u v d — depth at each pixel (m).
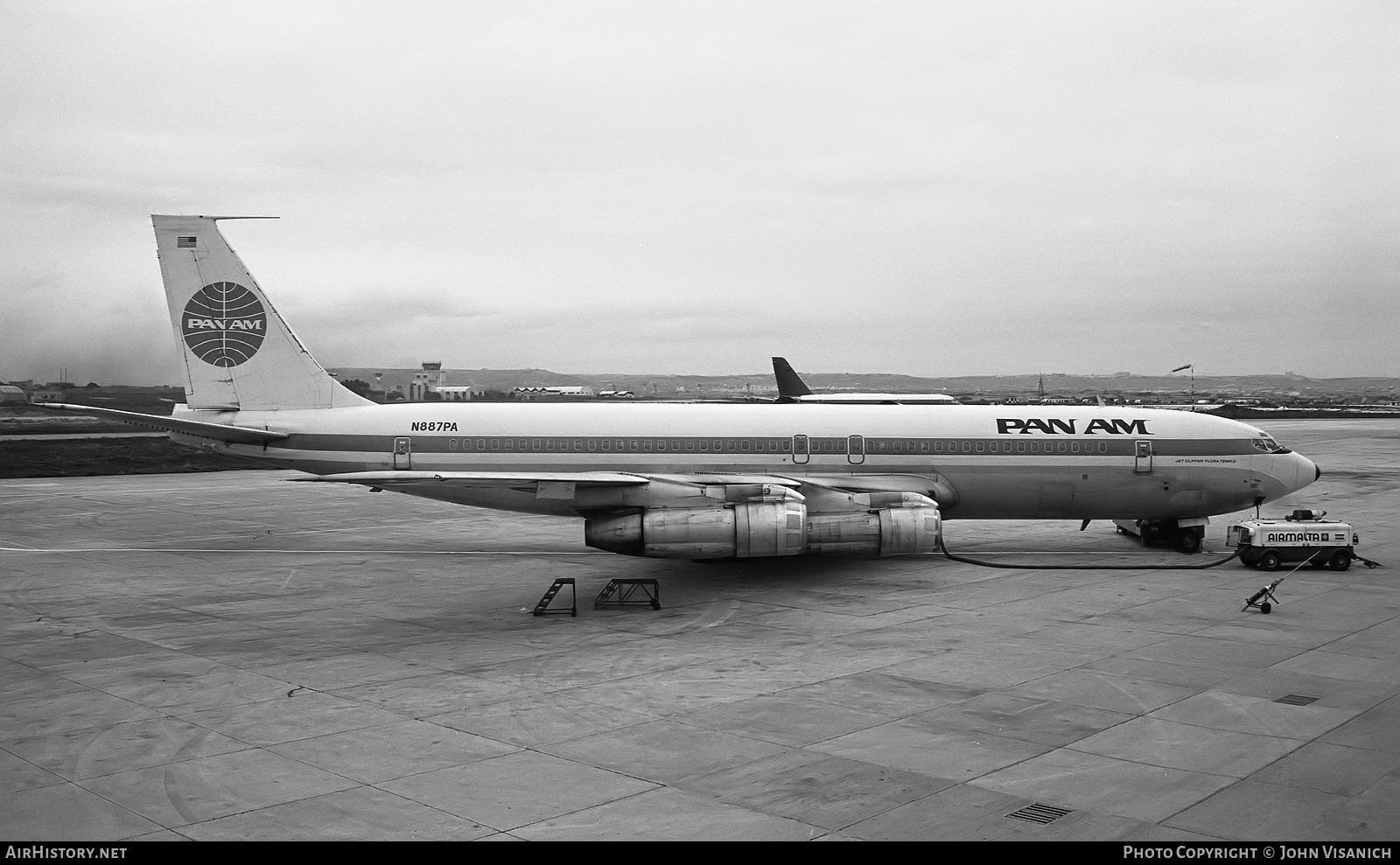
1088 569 32.06
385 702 17.94
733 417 34.09
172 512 48.69
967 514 34.94
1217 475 34.34
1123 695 18.14
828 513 30.16
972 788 13.72
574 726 16.53
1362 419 174.38
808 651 21.59
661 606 26.47
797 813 12.89
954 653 21.30
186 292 34.47
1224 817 12.76
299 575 31.53
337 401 35.00
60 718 17.06
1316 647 21.73
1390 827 12.45
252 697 18.30
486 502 34.12
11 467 72.38
